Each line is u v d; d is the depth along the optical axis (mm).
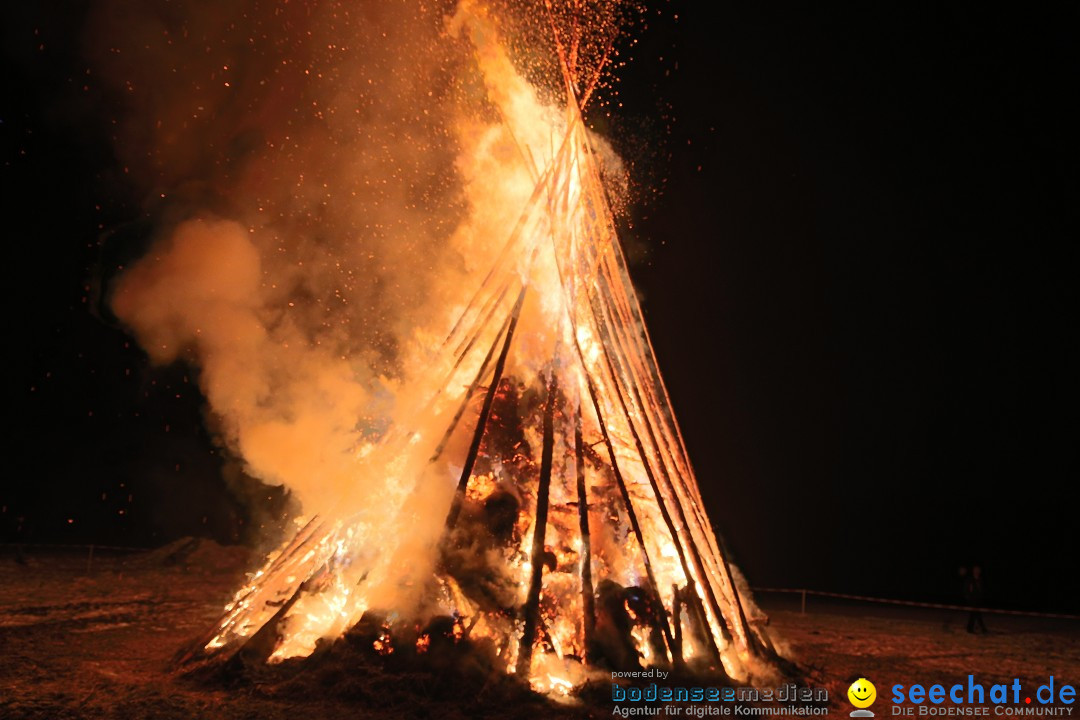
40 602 12828
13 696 7434
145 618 11984
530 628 7719
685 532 8859
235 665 7887
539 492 8406
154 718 6855
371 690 7258
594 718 7012
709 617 8633
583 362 9242
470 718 6926
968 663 11422
